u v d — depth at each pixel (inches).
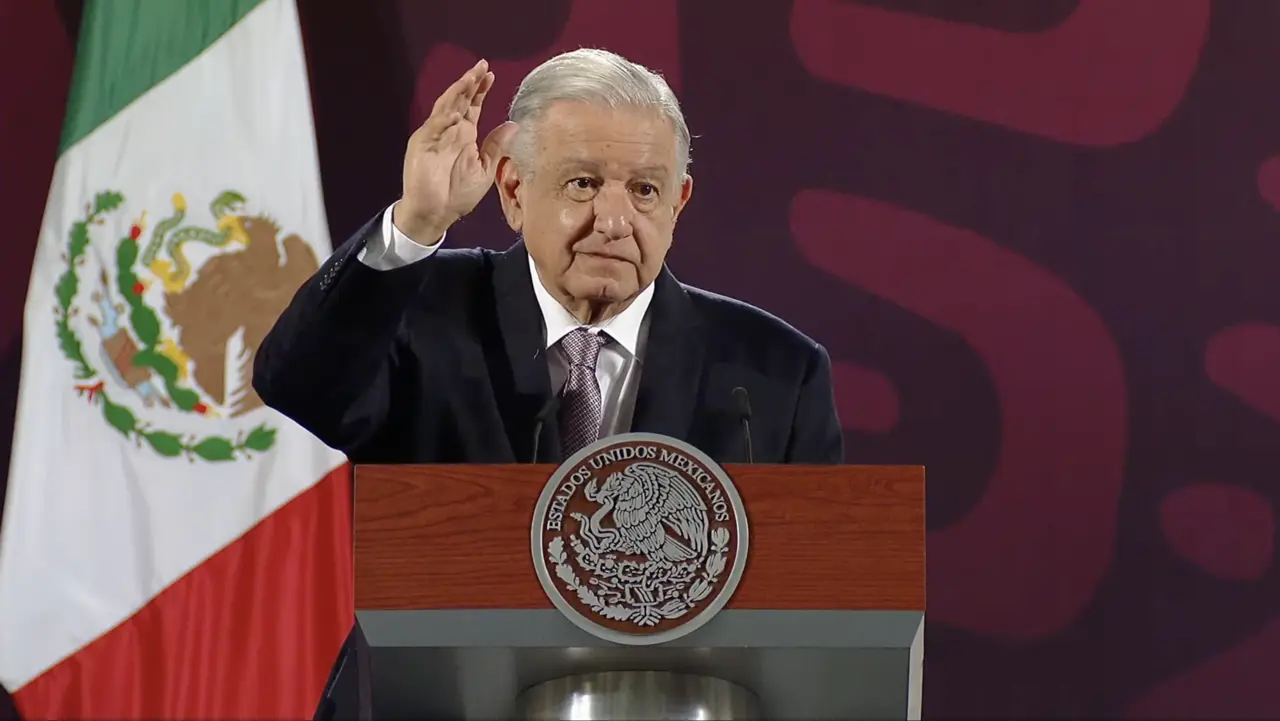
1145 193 561.6
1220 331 556.1
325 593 488.4
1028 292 558.6
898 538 242.1
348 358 357.1
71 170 498.9
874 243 559.5
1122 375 554.6
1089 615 543.2
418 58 562.3
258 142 506.0
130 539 484.1
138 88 506.0
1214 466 549.6
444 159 342.3
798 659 242.7
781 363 412.2
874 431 553.3
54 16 568.7
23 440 484.4
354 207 555.2
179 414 490.9
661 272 413.7
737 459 402.9
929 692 541.0
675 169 406.0
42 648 476.7
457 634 239.1
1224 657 539.2
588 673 248.8
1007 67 566.9
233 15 514.0
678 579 239.6
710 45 566.3
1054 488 550.3
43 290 492.4
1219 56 565.6
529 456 394.3
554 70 406.0
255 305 497.0
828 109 564.7
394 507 243.4
